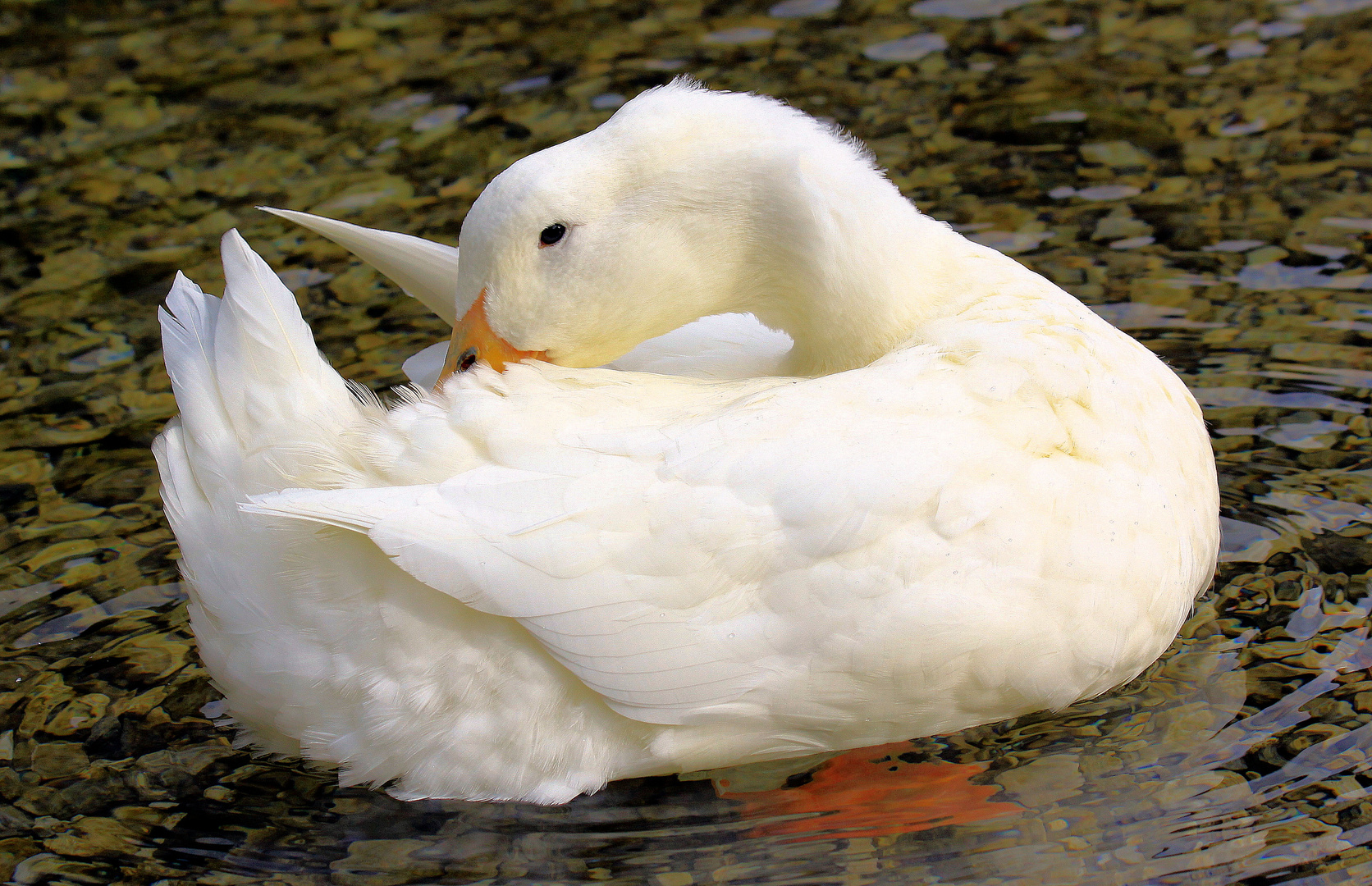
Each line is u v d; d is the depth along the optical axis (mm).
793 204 7172
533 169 7051
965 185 11891
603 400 6680
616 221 7152
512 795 6590
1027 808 6555
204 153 12969
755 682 6465
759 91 13398
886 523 6426
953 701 6723
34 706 7348
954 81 13445
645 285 7285
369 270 11328
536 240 7070
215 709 7348
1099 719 7051
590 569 6281
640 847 6453
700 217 7250
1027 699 6832
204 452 6516
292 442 6418
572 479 6359
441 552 6121
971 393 6816
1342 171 11719
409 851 6449
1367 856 6105
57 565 8375
